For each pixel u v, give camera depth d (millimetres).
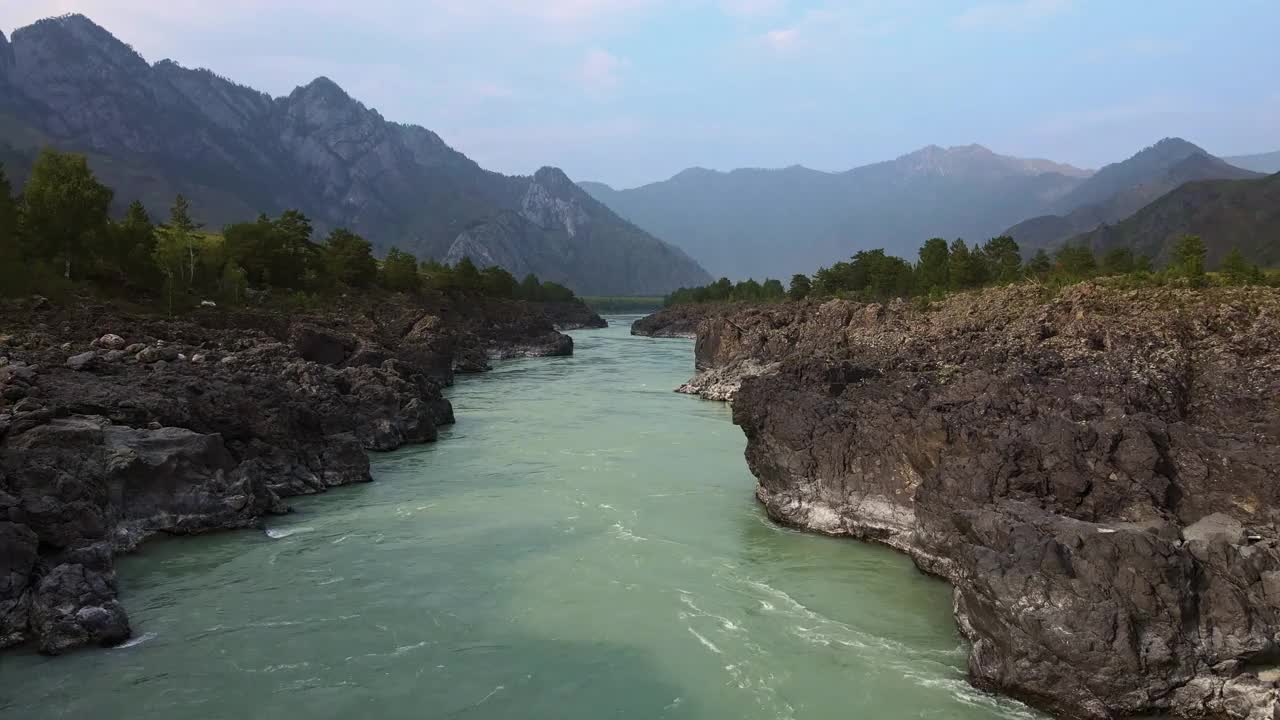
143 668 27609
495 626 31453
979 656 26844
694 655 29094
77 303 76750
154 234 112375
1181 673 23938
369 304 138125
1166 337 54719
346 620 31828
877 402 44469
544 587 35312
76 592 29672
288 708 25328
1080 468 32344
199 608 32656
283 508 45969
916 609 33000
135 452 40406
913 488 39375
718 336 122062
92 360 52750
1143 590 24406
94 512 36125
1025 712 25125
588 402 92125
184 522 41156
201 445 43281
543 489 51750
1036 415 40156
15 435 38188
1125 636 23984
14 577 29547
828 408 44844
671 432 71875
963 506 34094
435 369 108688
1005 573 25875
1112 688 24062
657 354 167000
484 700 26016
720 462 59438
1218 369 49375
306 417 54750
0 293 71375
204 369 57812
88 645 28938
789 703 25797
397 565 37844
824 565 38000
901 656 28984
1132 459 31625
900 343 79000
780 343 103000
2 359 50844
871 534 41125
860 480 41531
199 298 100562
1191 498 30578
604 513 46438
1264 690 23266
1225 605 24438
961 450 37125
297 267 135375
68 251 88250
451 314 163125
